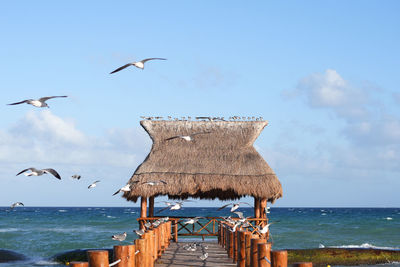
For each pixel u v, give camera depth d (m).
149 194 26.52
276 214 147.62
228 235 20.80
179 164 27.81
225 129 29.95
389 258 30.16
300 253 31.05
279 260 8.45
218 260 19.27
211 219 29.75
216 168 27.41
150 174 27.19
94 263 8.17
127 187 20.02
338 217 114.19
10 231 56.09
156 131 30.14
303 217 114.88
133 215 123.88
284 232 56.03
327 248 31.59
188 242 30.09
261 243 10.51
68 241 44.25
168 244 26.48
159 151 28.89
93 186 16.17
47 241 44.31
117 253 9.98
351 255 30.38
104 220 89.44
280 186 26.92
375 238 49.41
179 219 29.83
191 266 17.22
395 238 49.38
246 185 26.59
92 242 43.50
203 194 34.75
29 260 32.66
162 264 17.70
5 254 34.41
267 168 27.58
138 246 12.58
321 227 66.94
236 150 28.62
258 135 29.62
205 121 30.45
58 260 31.66
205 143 29.16
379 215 134.25
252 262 11.59
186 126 30.31
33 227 67.94
